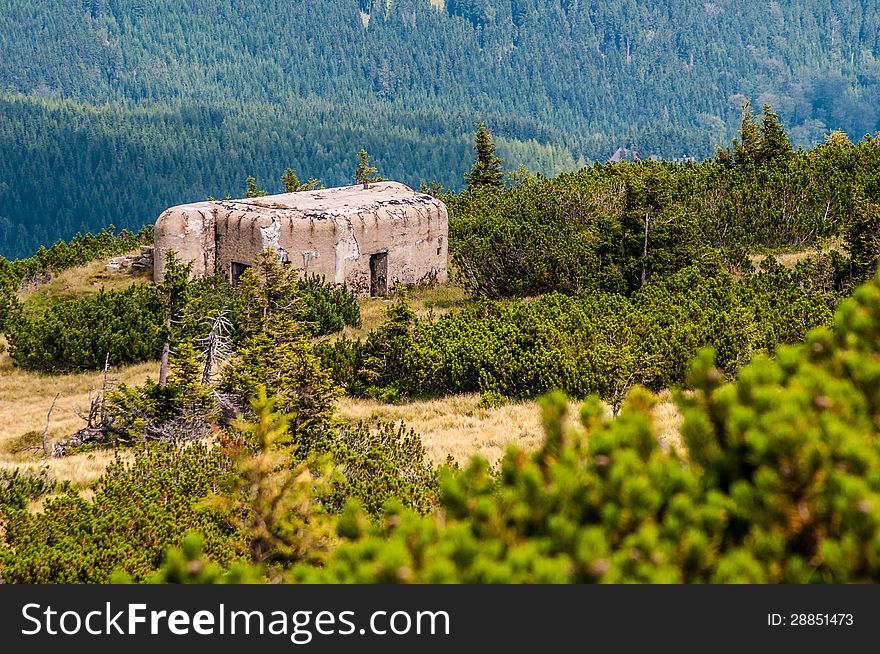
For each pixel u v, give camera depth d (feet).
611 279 192.03
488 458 106.93
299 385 117.60
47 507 84.02
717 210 227.81
